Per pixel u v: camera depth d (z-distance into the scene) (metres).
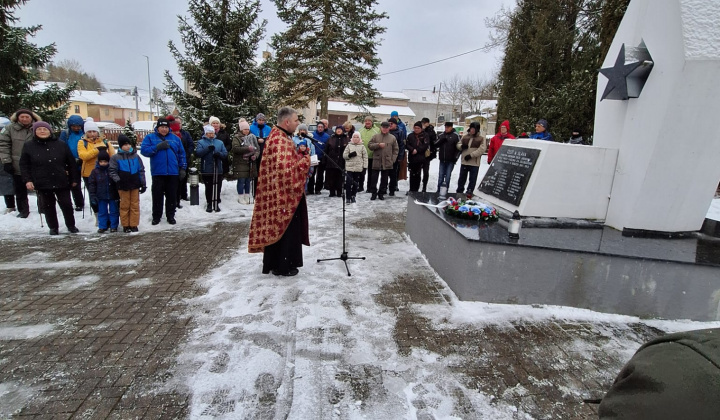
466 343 3.01
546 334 3.18
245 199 8.16
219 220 6.91
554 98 12.35
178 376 2.53
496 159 5.43
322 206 8.18
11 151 6.14
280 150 3.91
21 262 4.61
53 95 9.04
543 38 14.55
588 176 4.51
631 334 3.23
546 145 4.46
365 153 8.63
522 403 2.37
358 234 6.02
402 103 53.34
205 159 7.28
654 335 3.23
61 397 2.32
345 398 2.36
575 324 3.36
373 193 8.95
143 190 6.12
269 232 3.97
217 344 2.89
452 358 2.81
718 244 3.96
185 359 2.71
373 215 7.39
